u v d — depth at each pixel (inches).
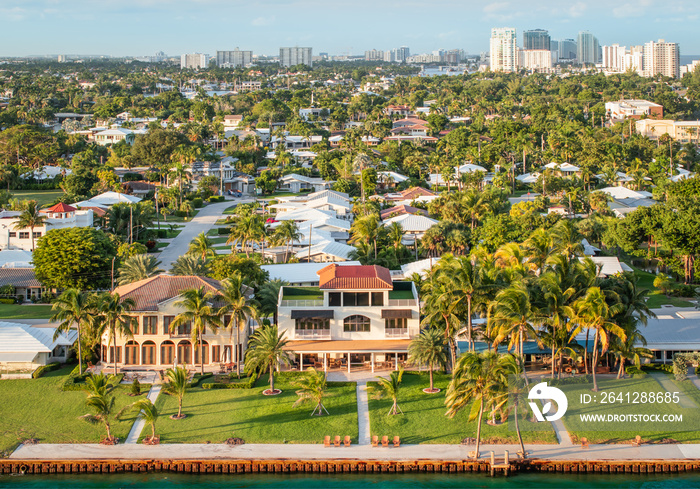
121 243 5954.7
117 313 3636.8
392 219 6820.9
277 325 3831.2
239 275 3777.1
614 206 7534.5
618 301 3440.0
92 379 3191.4
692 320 4099.4
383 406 3376.0
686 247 5098.4
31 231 5954.7
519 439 2977.4
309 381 3312.0
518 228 6072.8
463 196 6904.5
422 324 3681.1
